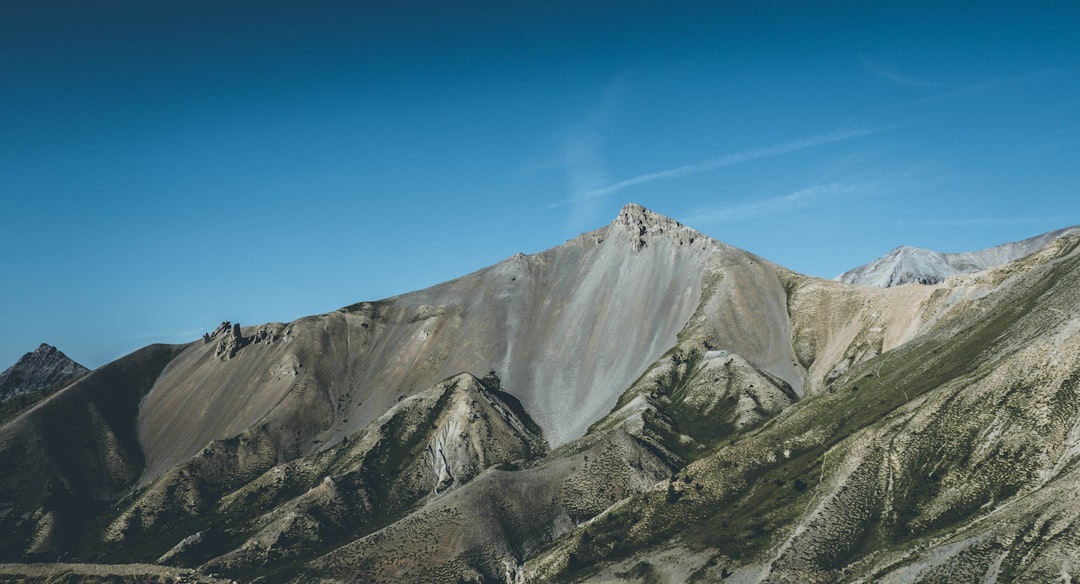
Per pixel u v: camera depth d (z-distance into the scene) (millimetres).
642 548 149750
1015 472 123125
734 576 127438
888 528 126438
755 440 173125
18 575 150625
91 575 150875
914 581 108750
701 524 150250
